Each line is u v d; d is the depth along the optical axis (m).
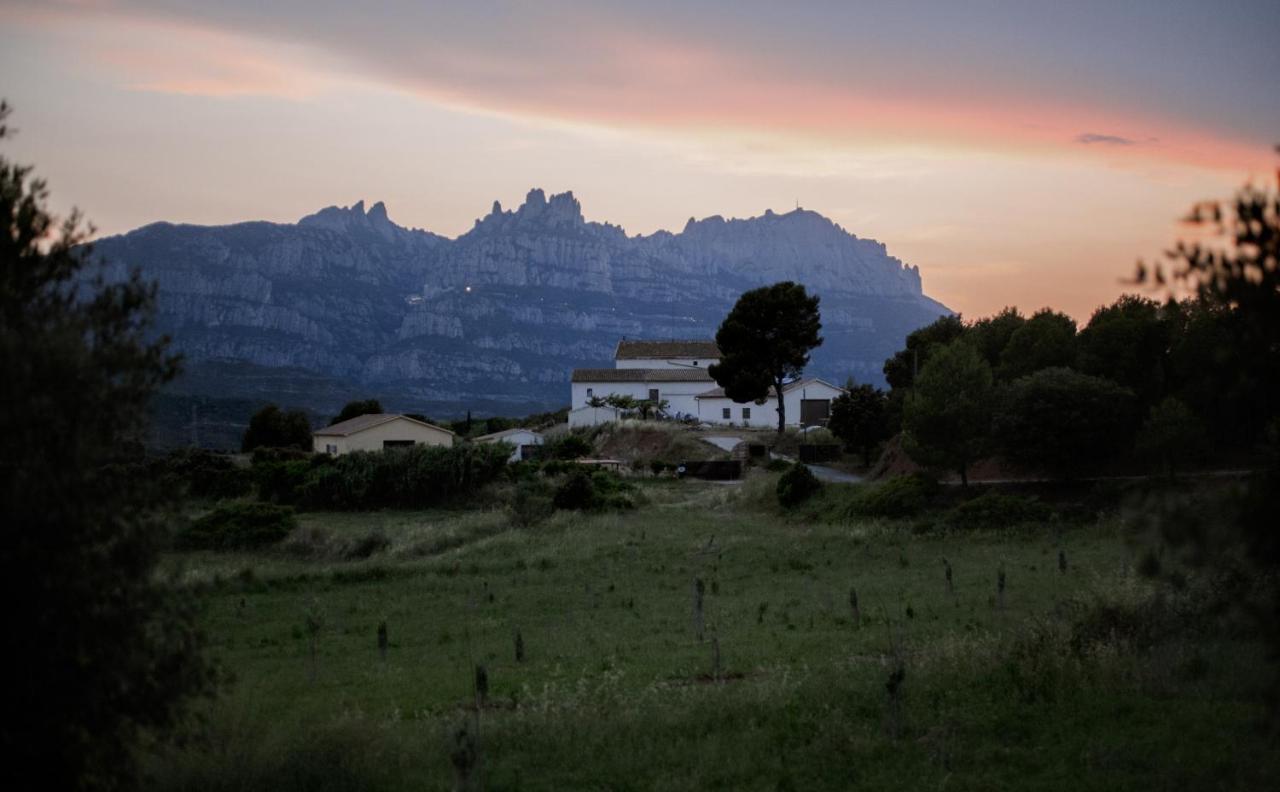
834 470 68.69
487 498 59.38
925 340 78.62
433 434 90.31
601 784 11.84
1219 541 7.42
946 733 12.73
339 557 40.59
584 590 30.41
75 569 8.67
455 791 11.29
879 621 22.14
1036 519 37.34
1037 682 14.45
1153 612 15.96
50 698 8.55
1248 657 13.72
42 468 8.32
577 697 15.55
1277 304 7.16
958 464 43.47
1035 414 40.50
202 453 64.69
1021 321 59.12
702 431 89.62
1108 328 44.25
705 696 15.28
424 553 41.09
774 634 21.39
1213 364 7.90
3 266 9.78
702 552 37.44
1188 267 7.49
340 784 11.70
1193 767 11.08
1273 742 10.95
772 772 11.91
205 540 42.38
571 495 52.75
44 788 8.73
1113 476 40.62
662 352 118.00
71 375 8.70
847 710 14.20
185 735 10.04
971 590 25.38
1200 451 34.25
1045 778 11.30
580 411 105.38
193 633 10.01
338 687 18.61
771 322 84.12
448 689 17.75
